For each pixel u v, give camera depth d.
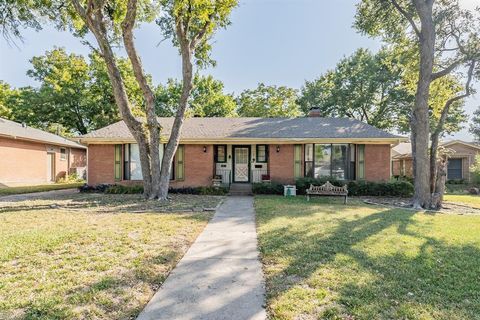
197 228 5.85
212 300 2.82
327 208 8.77
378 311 2.62
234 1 9.99
